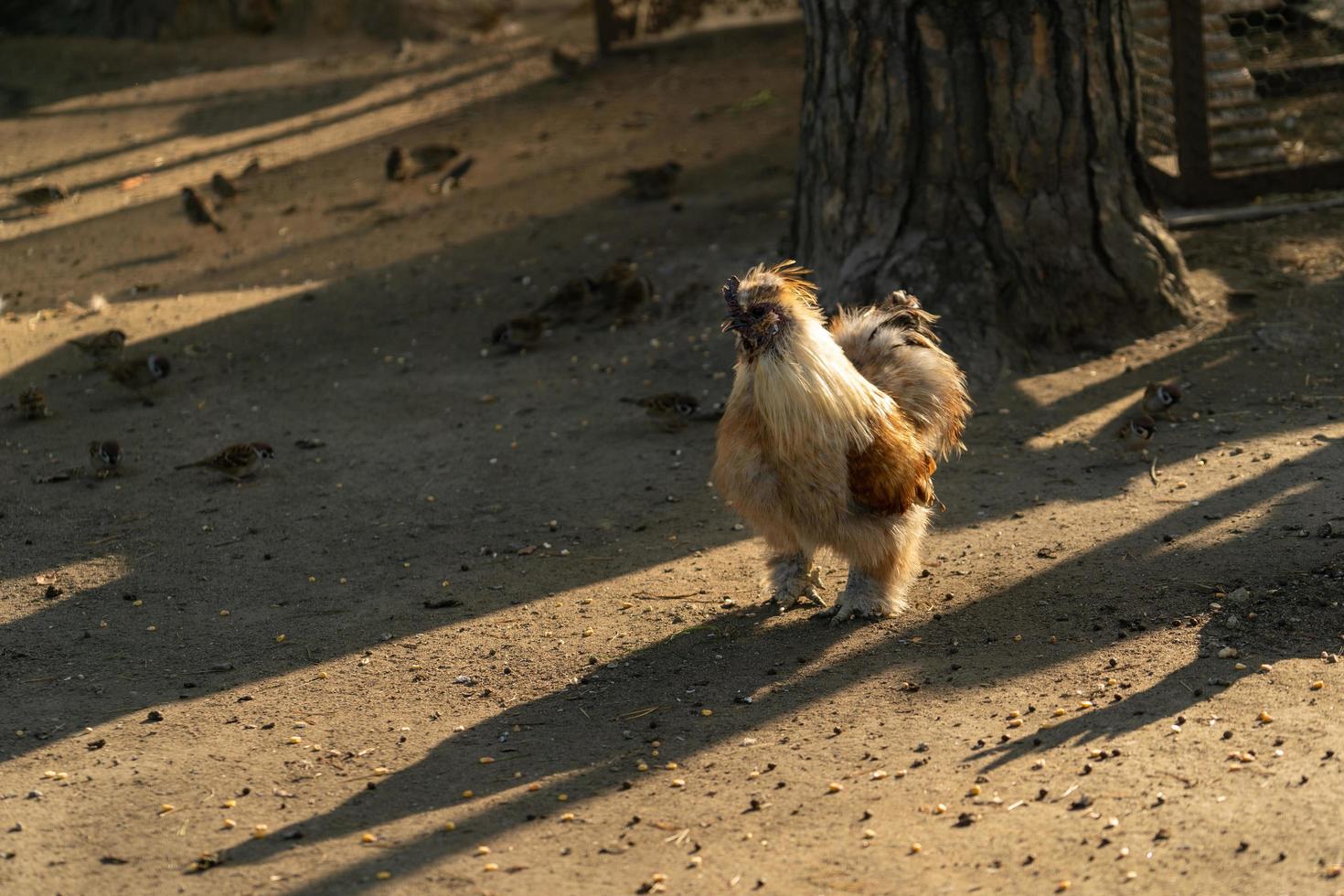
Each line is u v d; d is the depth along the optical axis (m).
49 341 13.63
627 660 7.24
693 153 18.31
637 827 5.62
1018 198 11.30
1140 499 8.65
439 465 10.34
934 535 8.52
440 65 25.42
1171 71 13.77
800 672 6.95
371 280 14.85
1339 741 5.64
